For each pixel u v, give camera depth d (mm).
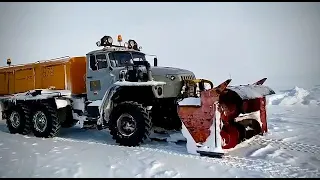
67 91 7316
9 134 8016
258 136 6266
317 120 8516
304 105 12547
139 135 5691
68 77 7359
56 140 6773
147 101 6148
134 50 7070
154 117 6289
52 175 4008
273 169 4156
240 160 4613
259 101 6277
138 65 5902
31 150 5570
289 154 4891
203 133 4914
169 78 5984
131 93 6301
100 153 5180
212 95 4809
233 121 5395
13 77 8766
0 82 9133
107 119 6355
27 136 7598
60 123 7465
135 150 5379
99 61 6617
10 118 8297
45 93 7551
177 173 3998
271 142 5742
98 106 6516
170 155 4957
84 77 7441
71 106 7340
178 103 5152
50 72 7766
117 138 5945
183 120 5109
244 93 4836
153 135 6363
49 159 4848
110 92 6160
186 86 6121
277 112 10633
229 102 5234
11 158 4965
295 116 9422
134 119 5754
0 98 8891
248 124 5887
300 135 6410
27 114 7973
